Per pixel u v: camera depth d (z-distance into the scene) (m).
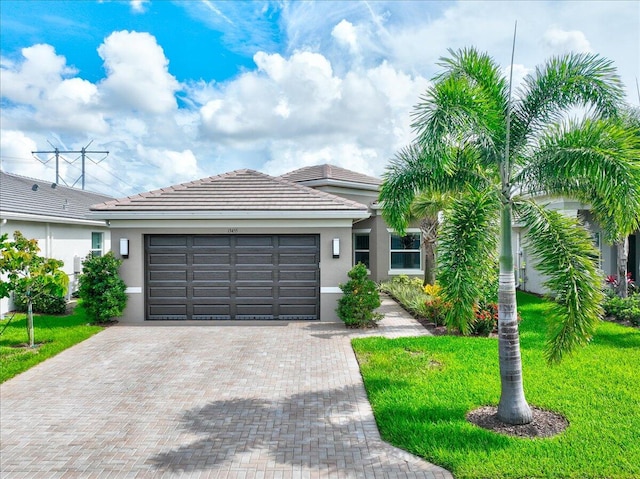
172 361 10.35
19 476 5.62
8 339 12.16
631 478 5.34
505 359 6.99
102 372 9.62
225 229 14.45
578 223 7.09
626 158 6.34
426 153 6.65
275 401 7.96
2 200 17.70
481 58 7.78
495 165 7.95
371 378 8.88
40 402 8.01
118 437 6.65
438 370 9.29
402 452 6.12
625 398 7.69
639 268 18.95
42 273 11.55
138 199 15.02
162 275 14.59
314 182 21.97
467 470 5.52
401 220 8.56
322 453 6.11
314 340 12.13
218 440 6.52
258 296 14.64
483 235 6.83
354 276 13.59
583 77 7.20
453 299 6.86
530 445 6.13
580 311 6.38
